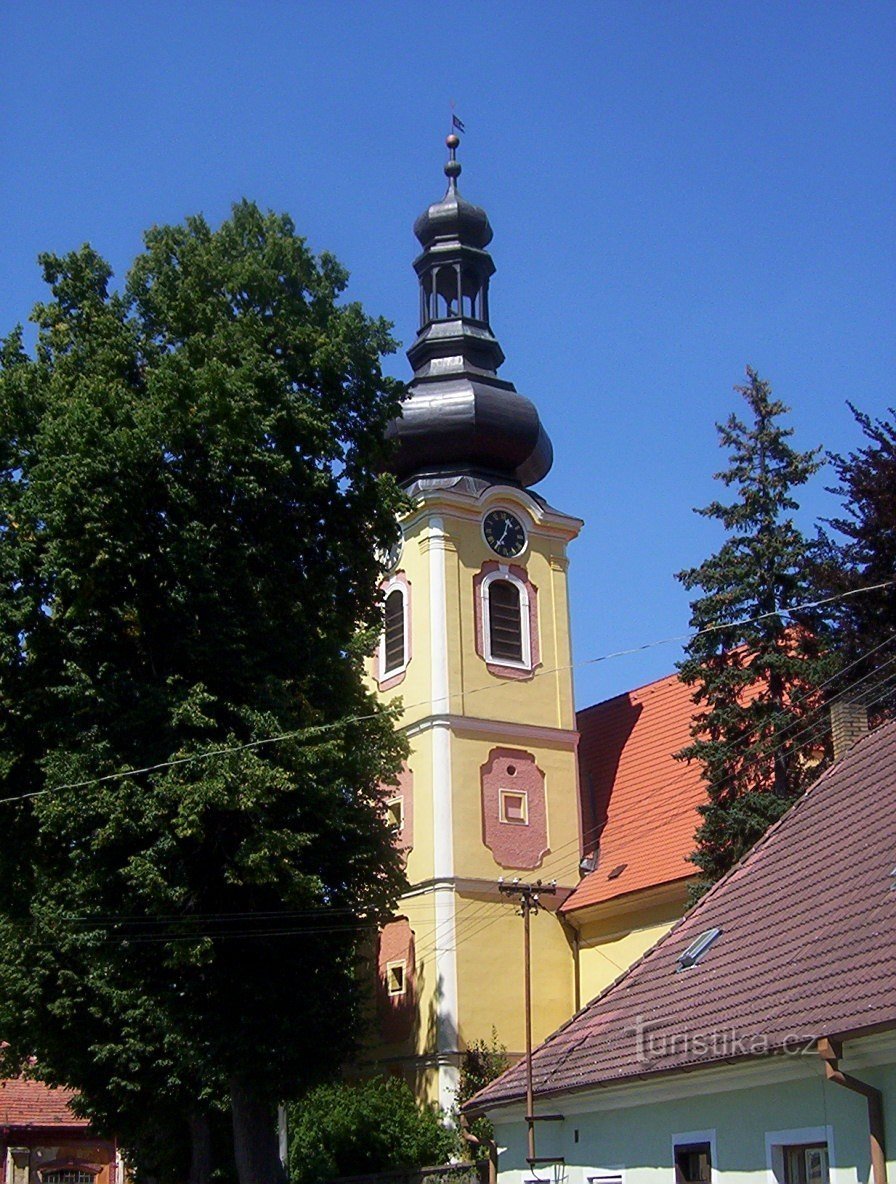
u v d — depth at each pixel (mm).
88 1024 36812
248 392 30781
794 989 19375
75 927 30938
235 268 33281
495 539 50969
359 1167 43062
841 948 19344
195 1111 36938
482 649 49625
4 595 30250
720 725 38438
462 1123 42656
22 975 36594
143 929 30297
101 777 29062
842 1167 17875
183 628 30688
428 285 54625
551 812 49219
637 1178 22219
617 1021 23797
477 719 48688
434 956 46281
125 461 29375
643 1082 21375
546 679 50562
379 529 34156
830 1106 18203
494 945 46844
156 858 28969
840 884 21203
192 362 31453
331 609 33406
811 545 38625
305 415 32156
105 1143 54969
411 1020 46656
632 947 45812
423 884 47094
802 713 37625
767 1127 19375
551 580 51844
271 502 31844
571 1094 23000
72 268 34156
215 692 30562
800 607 35750
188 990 31094
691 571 39344
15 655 30047
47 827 28844
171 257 34344
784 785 37438
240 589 31281
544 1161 24734
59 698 30016
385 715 33469
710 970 22375
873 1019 16594
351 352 34094
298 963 32156
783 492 39062
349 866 32594
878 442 36812
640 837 47969
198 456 30906
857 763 24641
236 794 28422
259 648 31359
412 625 49938
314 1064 32062
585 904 47094
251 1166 31422
